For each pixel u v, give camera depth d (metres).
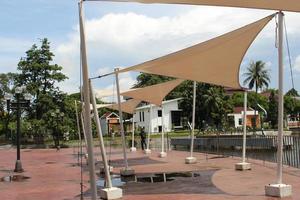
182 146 34.91
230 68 13.70
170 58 12.69
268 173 15.24
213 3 8.77
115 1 8.28
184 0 8.60
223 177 14.80
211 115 70.06
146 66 13.34
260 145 27.11
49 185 15.54
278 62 10.35
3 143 58.09
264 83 81.62
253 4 8.64
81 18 8.17
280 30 10.27
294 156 19.34
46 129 48.81
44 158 30.20
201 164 19.81
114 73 13.48
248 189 11.98
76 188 14.41
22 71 52.03
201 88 70.38
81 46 8.20
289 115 88.44
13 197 13.08
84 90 8.25
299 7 8.51
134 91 21.45
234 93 88.94
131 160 23.92
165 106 71.06
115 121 72.25
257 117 80.19
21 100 21.03
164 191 12.37
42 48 52.44
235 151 28.45
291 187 10.91
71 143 49.81
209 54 12.69
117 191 11.53
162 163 21.28
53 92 52.09
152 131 69.25
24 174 19.72
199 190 12.25
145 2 8.57
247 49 12.51
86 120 8.25
